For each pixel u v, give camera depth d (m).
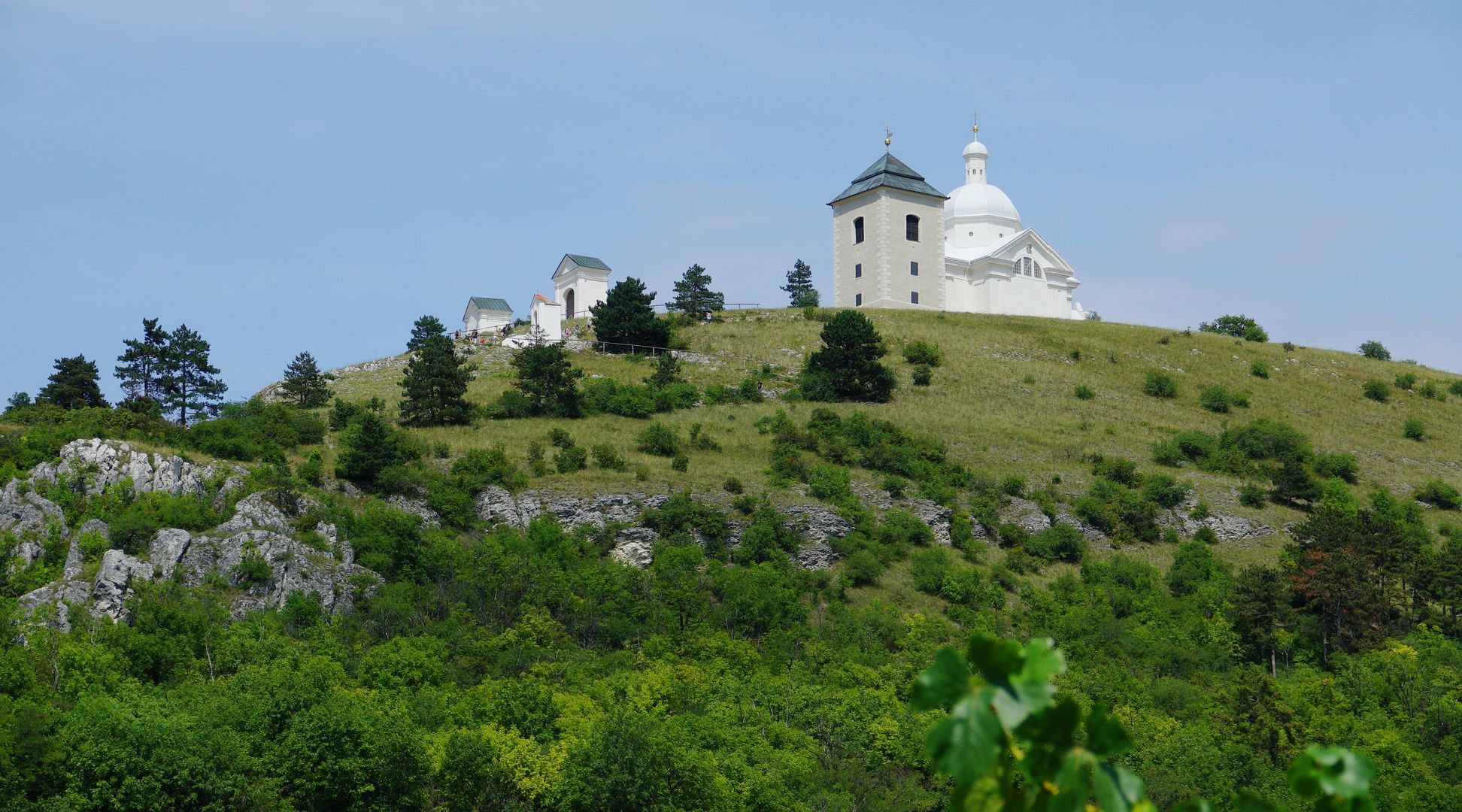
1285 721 73.81
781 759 65.44
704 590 89.69
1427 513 121.38
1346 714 77.50
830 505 102.69
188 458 93.75
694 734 68.00
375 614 81.31
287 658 72.75
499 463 101.94
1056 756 7.48
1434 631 92.75
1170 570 102.75
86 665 68.94
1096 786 7.35
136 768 56.94
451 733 64.38
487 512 97.00
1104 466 119.31
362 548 88.56
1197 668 86.06
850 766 66.12
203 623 75.44
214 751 59.00
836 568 96.81
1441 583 96.62
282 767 60.44
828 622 88.19
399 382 123.19
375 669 73.00
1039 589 97.94
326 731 60.91
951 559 101.19
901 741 68.25
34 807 54.75
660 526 97.06
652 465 107.75
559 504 97.94
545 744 67.31
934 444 118.81
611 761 60.84
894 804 62.97
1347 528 99.44
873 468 112.75
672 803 60.34
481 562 86.88
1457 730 75.75
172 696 66.75
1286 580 94.56
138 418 99.25
